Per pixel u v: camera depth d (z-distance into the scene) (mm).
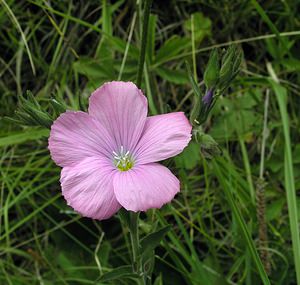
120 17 292
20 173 260
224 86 172
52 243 270
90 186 146
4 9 278
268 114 281
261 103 277
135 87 155
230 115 270
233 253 264
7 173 271
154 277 257
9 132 270
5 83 291
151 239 172
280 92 250
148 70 274
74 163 152
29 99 173
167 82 288
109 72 275
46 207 271
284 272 240
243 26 296
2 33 288
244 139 266
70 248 263
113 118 156
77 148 153
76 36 291
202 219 266
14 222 271
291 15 288
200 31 287
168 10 297
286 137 235
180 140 149
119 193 143
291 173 226
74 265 258
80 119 154
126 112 155
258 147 276
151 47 276
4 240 269
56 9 292
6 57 293
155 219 239
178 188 144
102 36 280
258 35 295
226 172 253
